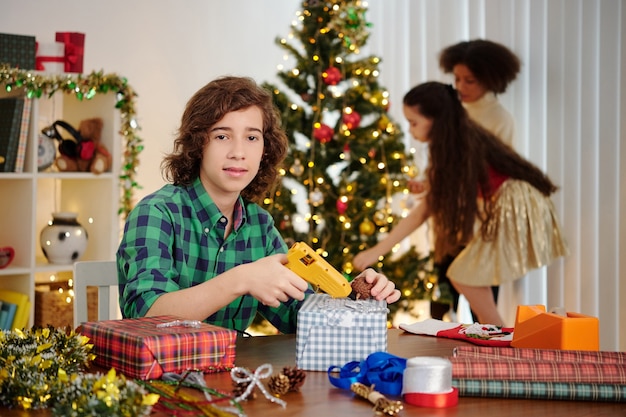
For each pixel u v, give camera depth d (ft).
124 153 12.97
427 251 15.43
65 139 12.97
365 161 13.76
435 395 4.59
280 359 5.72
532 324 5.93
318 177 13.70
